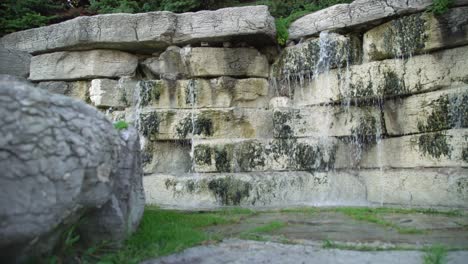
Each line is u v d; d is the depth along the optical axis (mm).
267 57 7059
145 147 6582
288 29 6855
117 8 9156
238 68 6766
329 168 6219
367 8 6043
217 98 6680
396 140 5961
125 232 3285
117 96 7035
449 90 5363
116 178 3242
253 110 6586
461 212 4758
